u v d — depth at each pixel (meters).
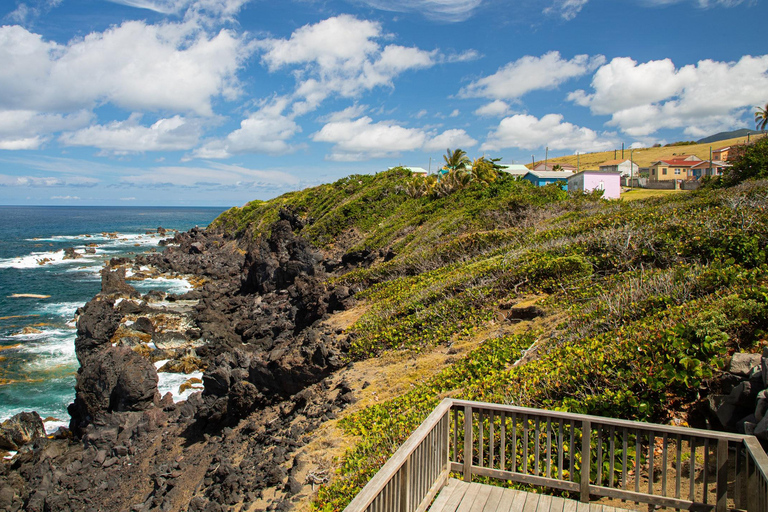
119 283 39.78
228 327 30.11
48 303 41.41
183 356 25.83
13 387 23.88
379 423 12.10
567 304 14.81
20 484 15.77
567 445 7.76
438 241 31.52
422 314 18.55
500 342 13.94
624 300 11.98
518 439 8.23
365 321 20.67
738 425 6.43
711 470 6.29
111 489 15.05
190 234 88.69
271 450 13.20
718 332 7.77
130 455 16.75
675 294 11.06
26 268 60.72
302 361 17.17
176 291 45.06
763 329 7.89
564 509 5.32
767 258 12.45
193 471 14.31
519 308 15.69
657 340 8.38
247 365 20.09
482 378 11.90
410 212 45.16
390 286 26.03
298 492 10.70
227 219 85.94
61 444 18.23
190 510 11.66
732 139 128.25
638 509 6.13
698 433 4.90
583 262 16.69
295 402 15.94
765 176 26.78
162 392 22.27
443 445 5.81
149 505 13.28
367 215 51.69
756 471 4.52
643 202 27.31
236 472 12.43
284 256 40.19
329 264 40.72
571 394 8.81
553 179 69.88
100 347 26.33
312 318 25.97
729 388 7.10
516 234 26.27
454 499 5.52
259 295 37.78
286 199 76.31
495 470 5.77
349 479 10.02
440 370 14.42
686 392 7.55
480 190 41.38
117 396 18.88
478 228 31.59
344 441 12.13
